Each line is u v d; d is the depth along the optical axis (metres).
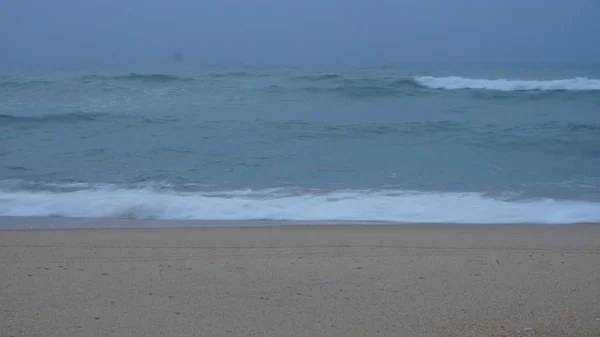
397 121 18.89
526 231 8.00
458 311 4.45
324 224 8.46
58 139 15.76
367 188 10.88
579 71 44.28
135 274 5.49
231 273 5.54
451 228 8.19
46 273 5.52
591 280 5.33
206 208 9.41
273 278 5.37
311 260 6.11
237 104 22.56
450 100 24.30
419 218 8.90
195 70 44.28
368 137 16.27
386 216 9.02
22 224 8.42
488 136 16.38
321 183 11.28
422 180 11.55
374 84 28.11
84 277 5.38
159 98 23.81
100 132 16.75
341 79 29.55
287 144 15.30
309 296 4.82
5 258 6.15
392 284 5.18
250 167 12.70
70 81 27.31
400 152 14.41
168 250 6.58
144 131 16.91
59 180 11.40
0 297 4.77
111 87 26.00
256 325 4.14
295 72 39.81
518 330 4.06
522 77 36.09
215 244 6.94
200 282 5.22
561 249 6.75
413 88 27.08
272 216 9.00
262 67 51.62
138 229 8.04
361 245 6.91
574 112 21.52
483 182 11.44
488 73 40.72
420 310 4.47
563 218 8.90
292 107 22.06
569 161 13.62
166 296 4.80
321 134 16.53
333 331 4.04
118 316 4.32
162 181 11.39
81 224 8.44
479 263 5.99
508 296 4.83
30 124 17.72
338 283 5.21
